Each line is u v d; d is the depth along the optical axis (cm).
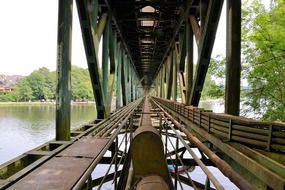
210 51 1256
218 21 1131
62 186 354
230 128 838
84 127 998
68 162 468
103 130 763
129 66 3400
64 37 705
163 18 2173
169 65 2977
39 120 6838
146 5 1812
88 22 956
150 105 2916
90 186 315
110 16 1490
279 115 2145
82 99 10744
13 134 5038
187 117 1465
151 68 6119
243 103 2378
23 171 408
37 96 11994
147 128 549
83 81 10950
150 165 513
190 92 1648
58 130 697
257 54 2281
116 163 564
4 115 7731
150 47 3516
